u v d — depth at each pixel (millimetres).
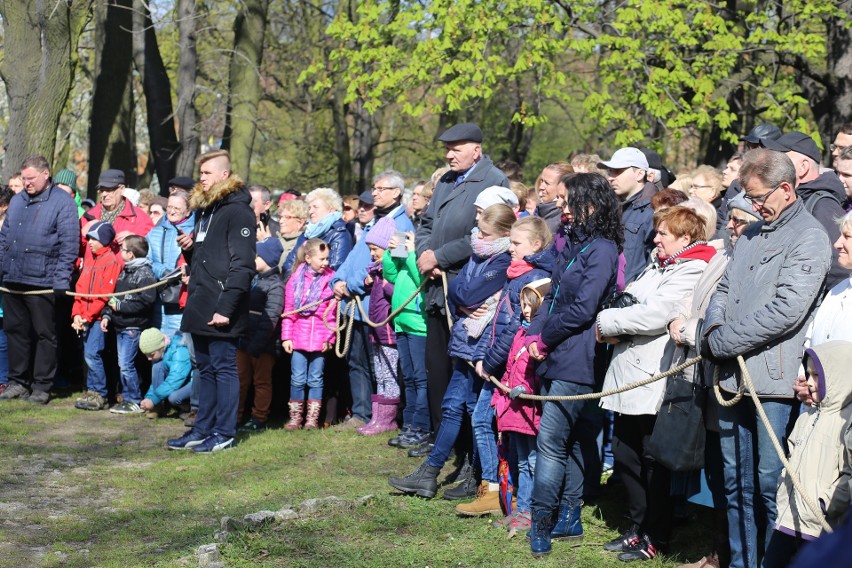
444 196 6363
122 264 8438
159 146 14969
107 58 14836
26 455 6840
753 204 3992
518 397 4777
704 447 4289
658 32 13836
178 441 7027
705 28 13391
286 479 6156
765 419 3639
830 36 13844
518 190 6812
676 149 17562
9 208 8836
